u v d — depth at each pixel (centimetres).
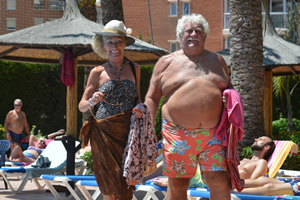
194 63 438
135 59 1085
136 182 470
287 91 1683
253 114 1004
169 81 441
